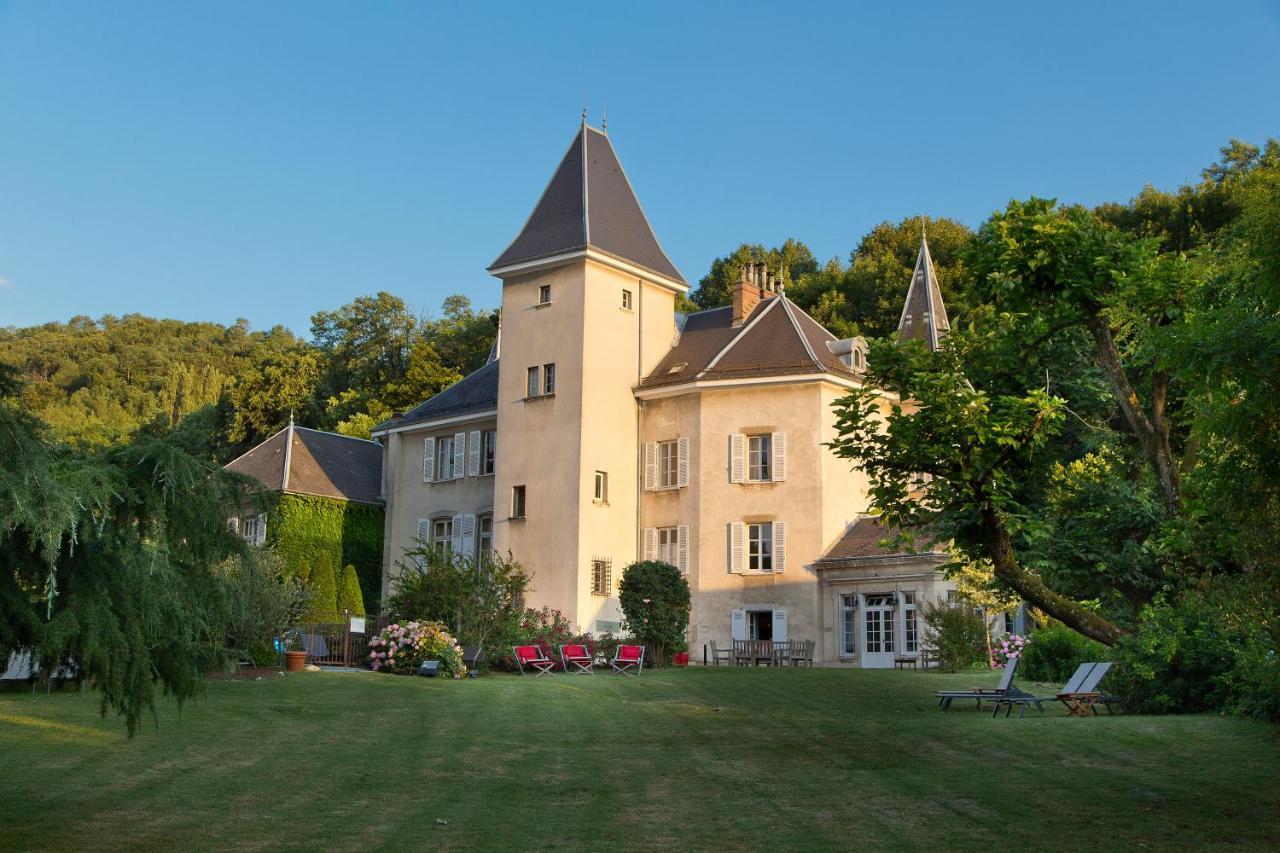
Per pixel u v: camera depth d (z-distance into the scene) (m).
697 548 36.62
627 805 11.91
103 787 12.70
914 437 13.47
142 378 86.56
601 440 36.81
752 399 36.72
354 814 11.45
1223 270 13.73
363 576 43.44
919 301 41.84
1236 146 49.09
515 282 38.91
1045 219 13.41
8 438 8.07
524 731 17.69
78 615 8.92
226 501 10.02
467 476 41.19
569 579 35.47
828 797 12.24
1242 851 9.41
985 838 10.12
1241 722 15.78
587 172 38.66
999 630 33.34
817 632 34.62
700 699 22.58
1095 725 16.39
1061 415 13.41
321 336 73.12
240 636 25.41
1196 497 12.29
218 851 9.82
